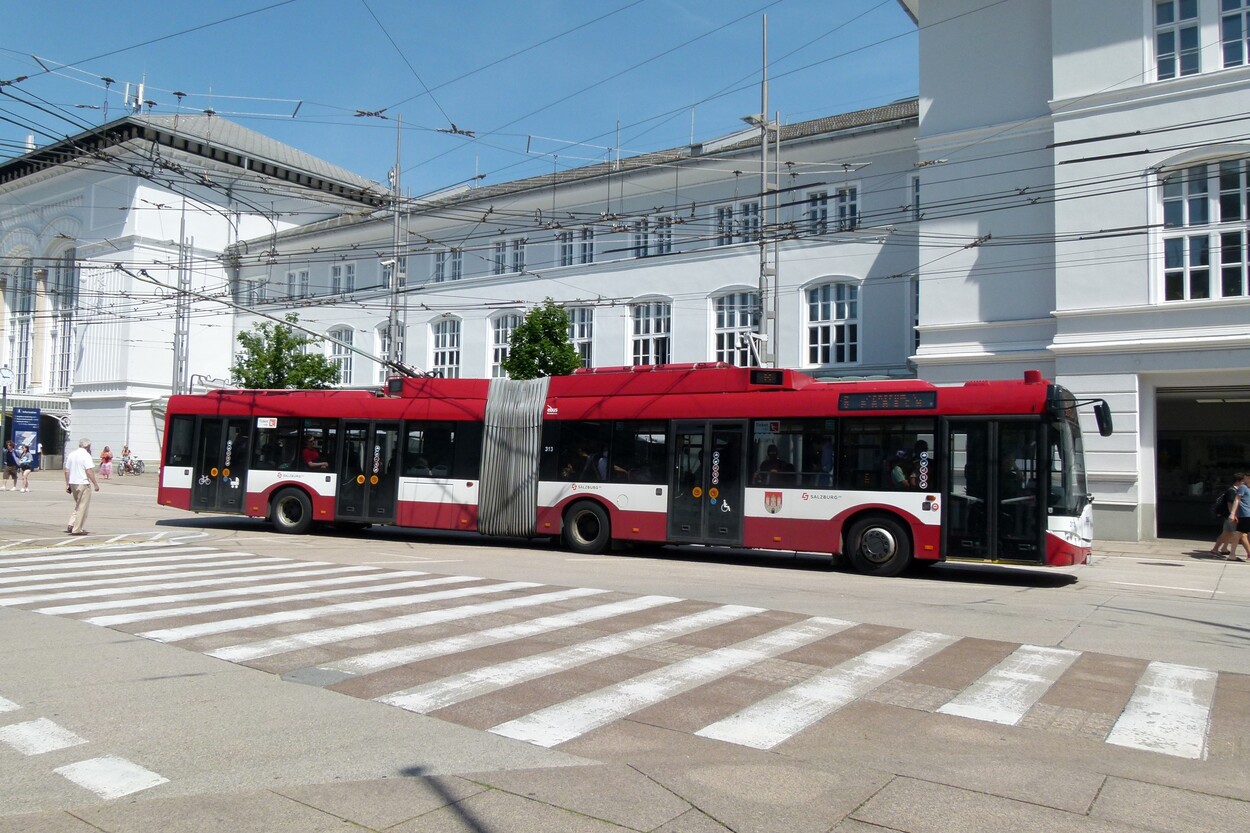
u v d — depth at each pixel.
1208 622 10.78
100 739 5.87
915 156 27.75
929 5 25.19
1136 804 4.94
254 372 36.81
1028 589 13.73
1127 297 21.58
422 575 13.55
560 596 11.61
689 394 16.75
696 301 31.75
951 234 24.42
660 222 25.84
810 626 9.82
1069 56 22.48
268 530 20.94
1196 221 21.03
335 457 19.67
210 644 8.59
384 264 28.91
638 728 6.17
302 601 11.00
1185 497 27.84
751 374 16.27
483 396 18.75
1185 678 7.79
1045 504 13.95
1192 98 20.95
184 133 37.94
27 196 54.41
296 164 47.97
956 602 11.97
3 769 5.32
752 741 5.92
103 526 21.38
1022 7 23.89
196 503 20.75
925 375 24.56
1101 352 21.78
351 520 19.39
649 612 10.52
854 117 32.31
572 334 34.81
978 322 23.84
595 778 5.23
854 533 15.12
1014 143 23.64
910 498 14.74
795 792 5.04
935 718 6.50
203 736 5.94
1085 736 6.14
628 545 18.67
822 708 6.70
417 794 4.97
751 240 27.09
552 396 18.14
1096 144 22.03
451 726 6.20
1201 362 20.70
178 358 45.22
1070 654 8.70
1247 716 6.66
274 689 7.08
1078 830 4.58
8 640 8.72
